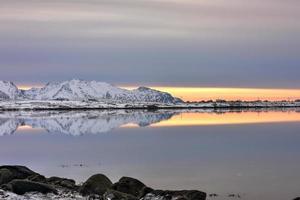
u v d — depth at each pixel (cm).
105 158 5659
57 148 7062
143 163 5125
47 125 13975
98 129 11838
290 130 10569
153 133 10125
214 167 4728
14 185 2944
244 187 3638
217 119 17450
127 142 7956
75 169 4756
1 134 10375
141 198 3030
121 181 3216
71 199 2836
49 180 3569
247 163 5009
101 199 2883
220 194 3397
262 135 9175
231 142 7662
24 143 8000
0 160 5594
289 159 5316
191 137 8881
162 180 4009
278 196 3325
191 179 4022
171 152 6250
